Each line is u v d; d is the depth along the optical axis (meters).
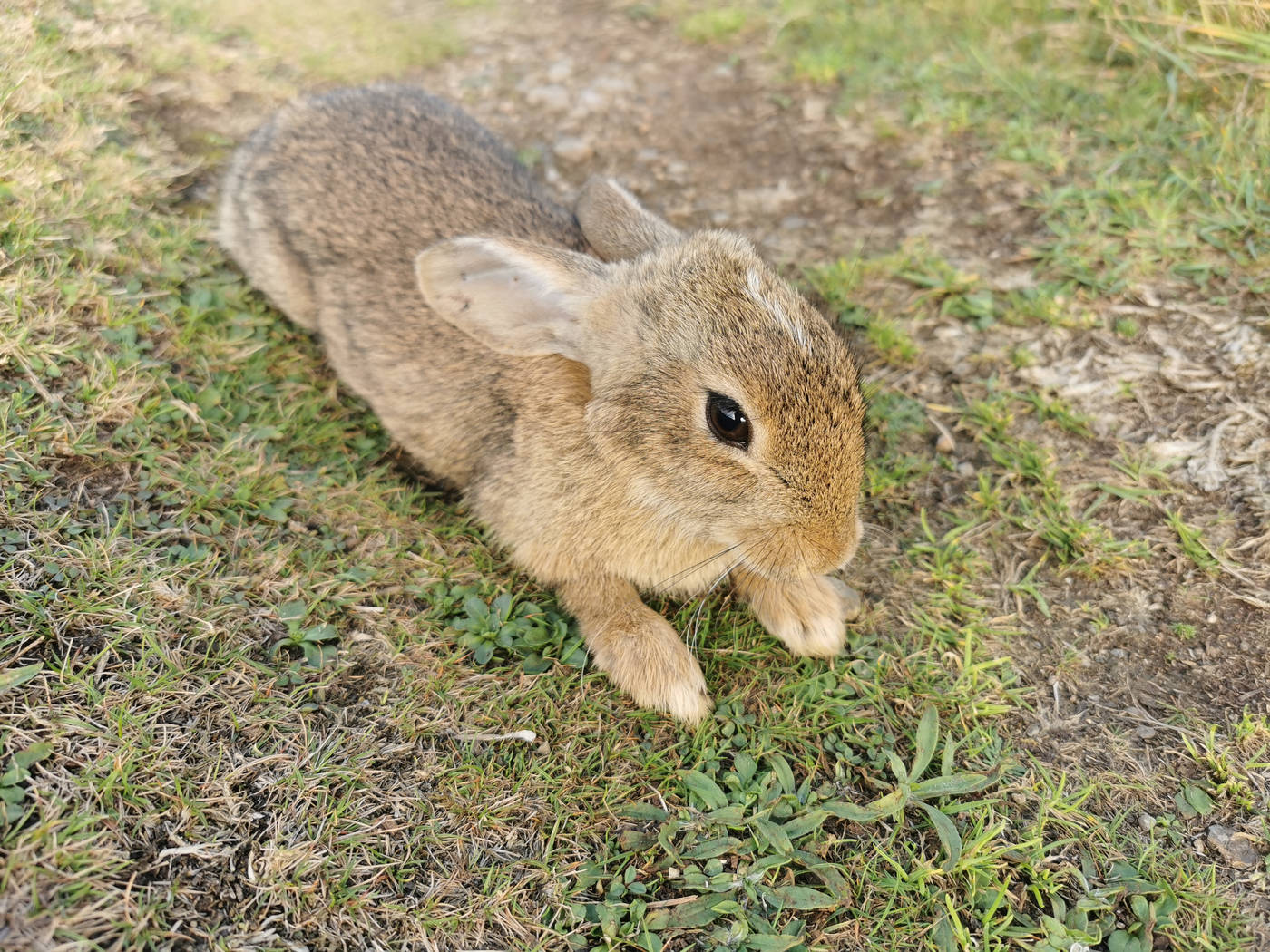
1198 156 0.31
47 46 0.32
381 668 0.20
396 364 0.25
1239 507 0.24
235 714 0.18
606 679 0.21
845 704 0.21
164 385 0.23
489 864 0.17
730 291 0.20
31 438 0.20
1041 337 0.28
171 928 0.15
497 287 0.22
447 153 0.28
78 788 0.15
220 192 0.31
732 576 0.23
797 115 0.38
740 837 0.18
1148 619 0.22
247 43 0.40
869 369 0.28
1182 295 0.28
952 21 0.41
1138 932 0.17
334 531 0.23
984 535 0.24
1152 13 0.34
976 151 0.34
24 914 0.14
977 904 0.17
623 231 0.25
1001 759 0.20
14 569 0.18
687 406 0.20
